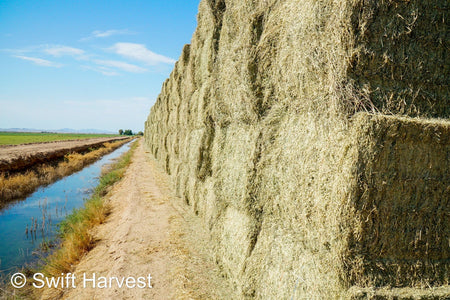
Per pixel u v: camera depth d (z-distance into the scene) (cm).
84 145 3750
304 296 287
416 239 250
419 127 239
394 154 239
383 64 254
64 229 843
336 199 245
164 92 1773
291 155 318
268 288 348
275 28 363
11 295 512
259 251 377
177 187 1060
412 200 247
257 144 384
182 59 1038
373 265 246
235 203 464
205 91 657
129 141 7450
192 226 731
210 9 627
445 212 255
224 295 434
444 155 249
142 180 1420
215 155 565
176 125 1183
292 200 313
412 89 262
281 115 355
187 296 429
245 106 425
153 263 549
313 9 275
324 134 270
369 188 237
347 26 248
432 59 267
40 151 2341
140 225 753
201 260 550
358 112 246
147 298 439
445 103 272
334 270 250
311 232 284
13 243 770
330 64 260
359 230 239
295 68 308
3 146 3114
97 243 722
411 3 256
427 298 240
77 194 1356
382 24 252
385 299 236
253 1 421
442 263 258
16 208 1112
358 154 235
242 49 425
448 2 266
